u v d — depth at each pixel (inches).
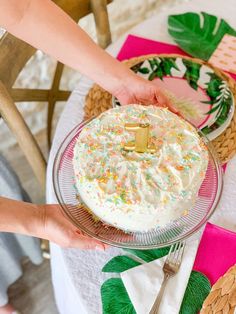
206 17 32.6
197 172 21.3
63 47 26.0
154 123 23.1
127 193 20.5
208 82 28.2
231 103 26.9
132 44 31.9
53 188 23.2
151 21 33.3
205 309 19.8
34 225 22.2
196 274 21.6
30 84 47.8
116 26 50.6
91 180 21.0
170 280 21.1
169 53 31.4
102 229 21.9
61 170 23.9
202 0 34.5
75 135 25.0
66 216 22.1
